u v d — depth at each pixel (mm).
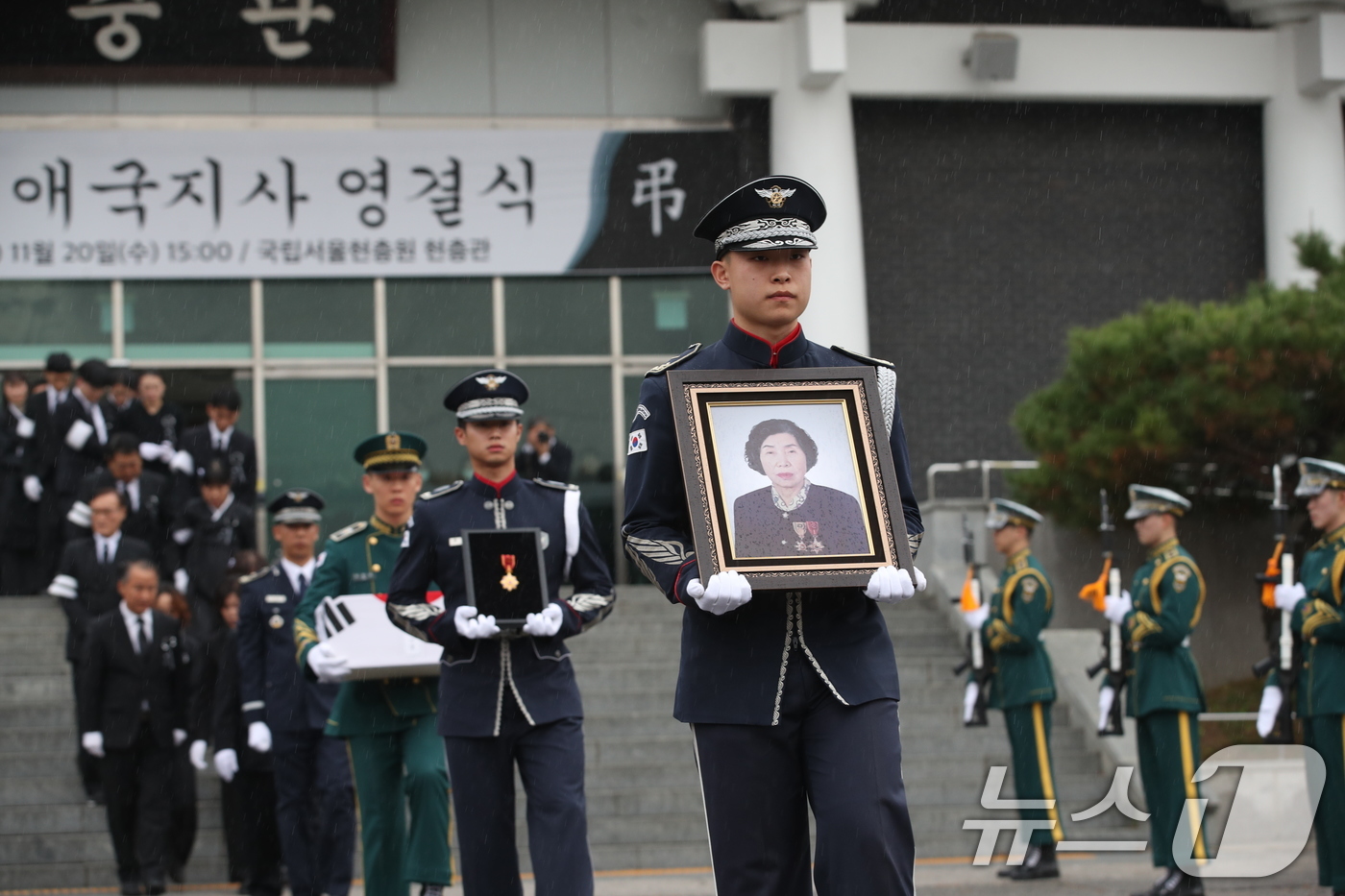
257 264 16578
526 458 15047
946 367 17359
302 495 8305
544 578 5773
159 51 16688
